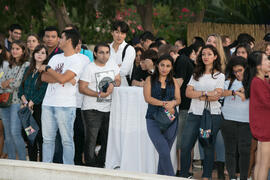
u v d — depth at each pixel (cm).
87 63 1103
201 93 941
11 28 1412
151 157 1010
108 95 1046
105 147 1084
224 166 1111
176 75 1043
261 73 879
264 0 2728
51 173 887
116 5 2000
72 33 991
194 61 1129
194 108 965
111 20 2042
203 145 958
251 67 891
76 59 988
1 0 1914
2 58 1116
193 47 1165
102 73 1052
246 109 933
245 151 941
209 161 964
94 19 1988
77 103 1113
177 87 959
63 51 1087
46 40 1091
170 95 949
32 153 1091
